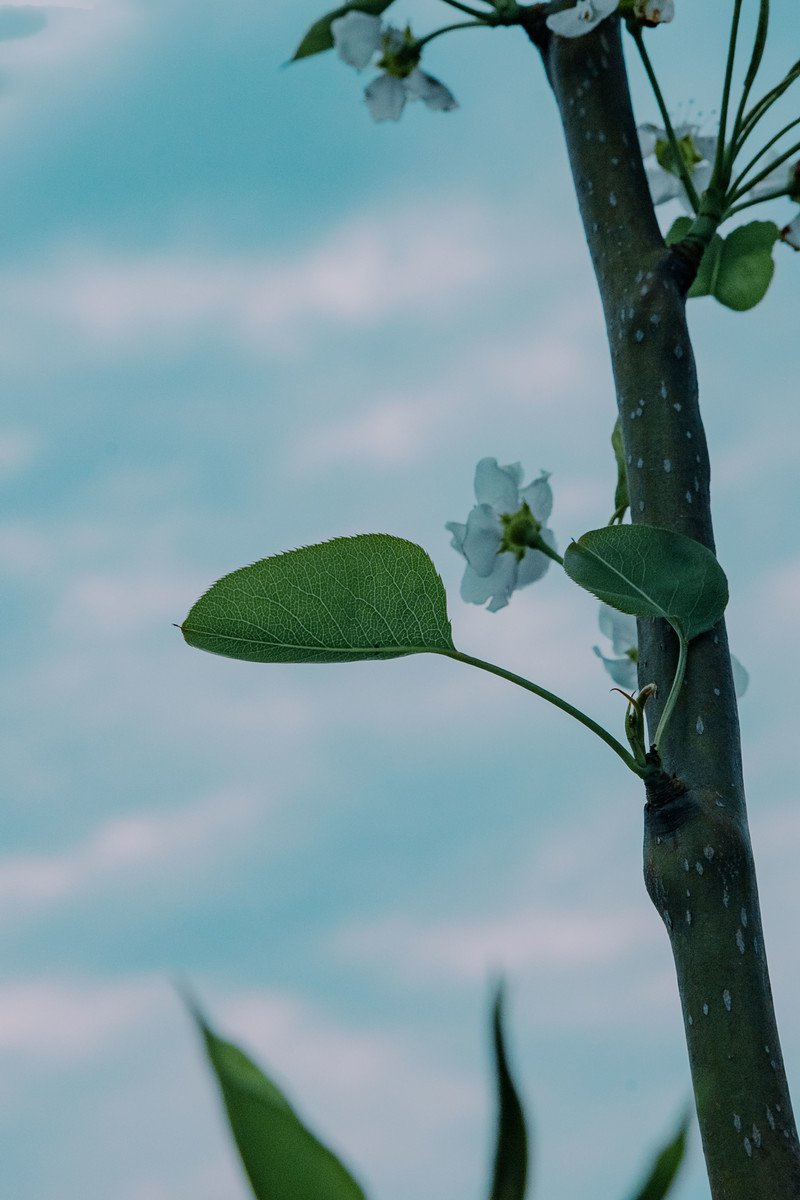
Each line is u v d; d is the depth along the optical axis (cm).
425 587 57
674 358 62
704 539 61
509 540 67
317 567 57
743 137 64
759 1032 56
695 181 74
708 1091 55
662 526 61
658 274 63
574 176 66
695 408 62
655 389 62
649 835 57
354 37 72
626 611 59
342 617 57
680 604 58
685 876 57
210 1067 28
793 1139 55
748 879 57
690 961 56
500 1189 29
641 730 58
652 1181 30
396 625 57
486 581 67
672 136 65
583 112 66
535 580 67
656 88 66
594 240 65
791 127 64
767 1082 55
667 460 61
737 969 56
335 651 57
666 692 59
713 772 58
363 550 57
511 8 67
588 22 66
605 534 58
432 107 74
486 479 67
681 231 74
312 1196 28
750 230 72
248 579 56
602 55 66
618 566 58
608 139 65
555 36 67
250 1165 28
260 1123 28
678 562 58
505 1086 29
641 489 61
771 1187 54
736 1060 55
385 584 57
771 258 72
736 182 64
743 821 57
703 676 59
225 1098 28
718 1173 55
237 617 57
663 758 58
